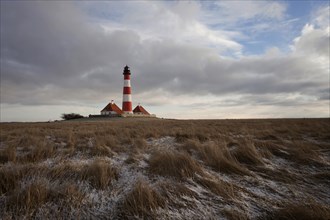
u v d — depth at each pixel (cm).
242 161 843
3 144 1205
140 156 866
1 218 391
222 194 525
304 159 854
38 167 632
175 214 433
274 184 622
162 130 1916
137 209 436
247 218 429
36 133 1727
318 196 547
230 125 2630
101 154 900
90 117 9069
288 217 427
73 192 482
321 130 1750
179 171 652
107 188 541
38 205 432
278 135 1545
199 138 1399
